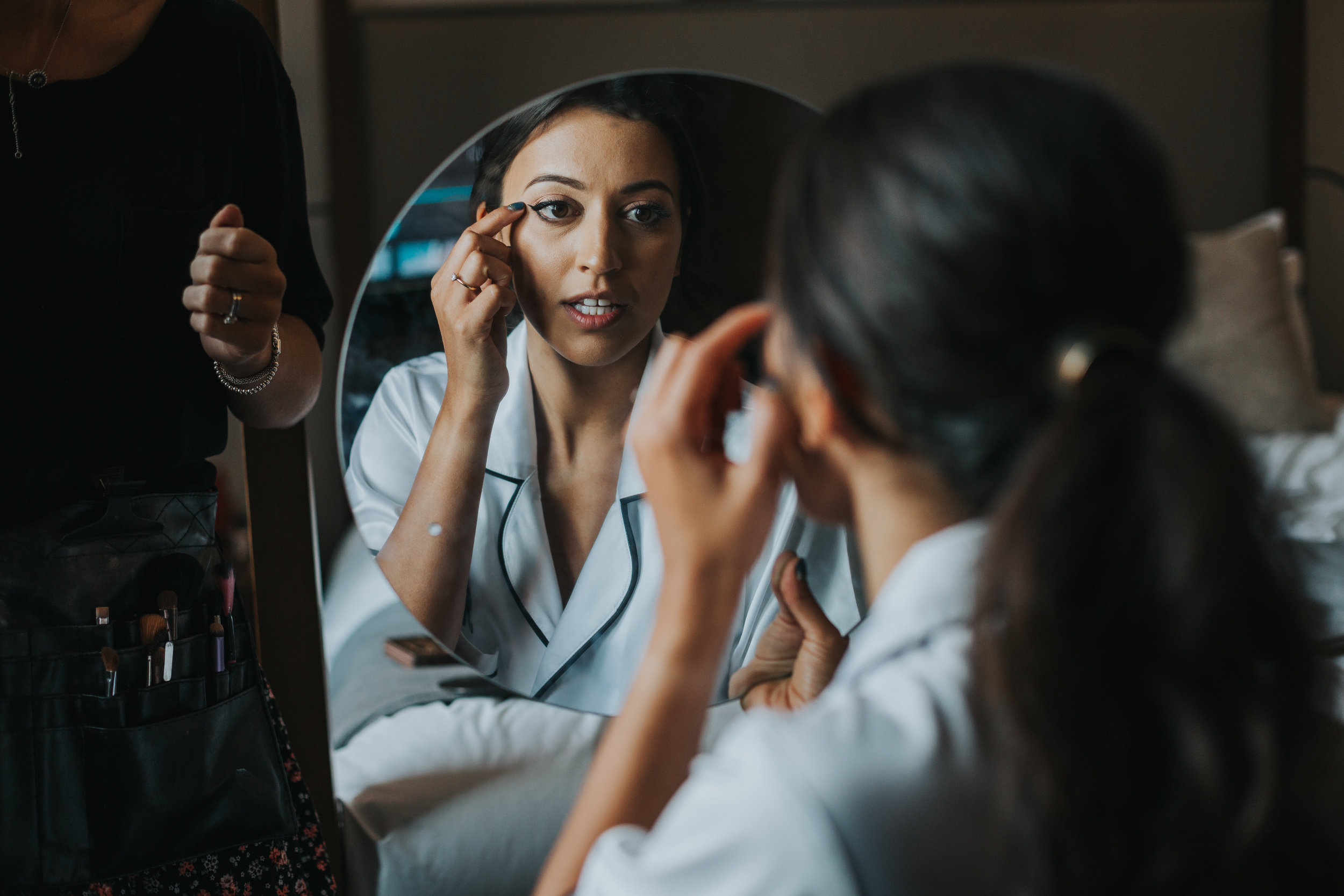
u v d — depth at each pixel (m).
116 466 0.74
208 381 0.80
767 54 1.65
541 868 1.20
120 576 0.73
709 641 0.48
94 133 0.73
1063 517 0.36
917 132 0.39
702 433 0.51
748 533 0.48
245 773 0.78
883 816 0.37
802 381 0.46
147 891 0.77
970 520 0.45
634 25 1.62
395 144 1.59
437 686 1.43
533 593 1.11
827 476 0.50
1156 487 0.35
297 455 1.11
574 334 1.07
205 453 0.80
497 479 1.10
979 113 0.39
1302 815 0.40
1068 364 0.37
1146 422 0.36
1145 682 0.36
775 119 1.08
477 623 1.12
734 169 1.08
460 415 1.09
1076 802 0.36
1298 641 0.38
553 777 1.26
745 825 0.36
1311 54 1.79
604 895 0.40
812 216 0.42
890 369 0.40
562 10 1.60
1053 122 0.38
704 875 0.37
